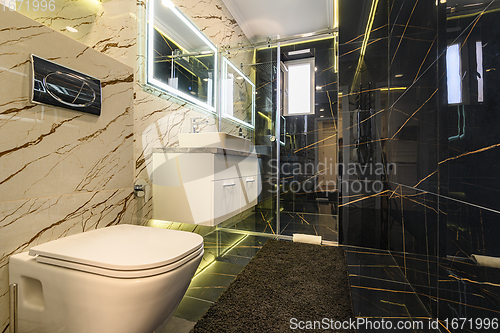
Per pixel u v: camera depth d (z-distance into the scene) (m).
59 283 0.75
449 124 0.89
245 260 1.70
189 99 2.06
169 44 1.86
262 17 2.82
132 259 0.72
